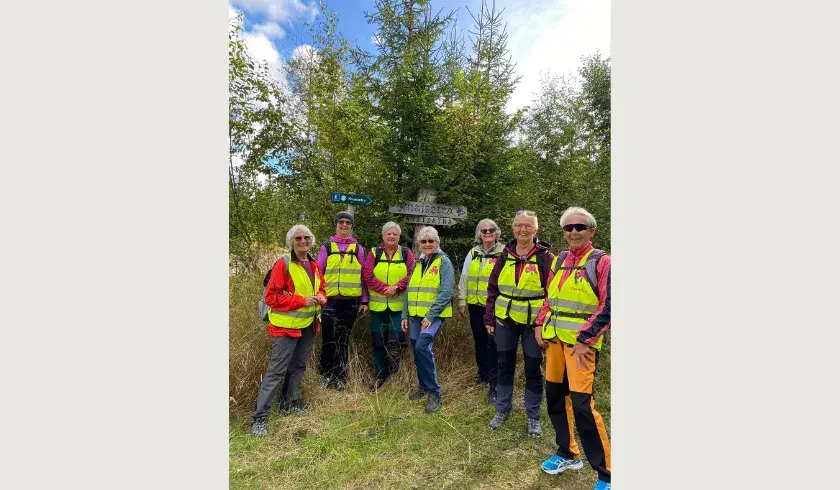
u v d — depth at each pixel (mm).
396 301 3867
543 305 2633
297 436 3049
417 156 4488
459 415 3344
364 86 4949
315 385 3715
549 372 2514
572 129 8625
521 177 5414
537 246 2904
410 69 4539
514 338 3070
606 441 2197
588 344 2191
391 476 2557
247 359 3541
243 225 5203
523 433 3055
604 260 2230
